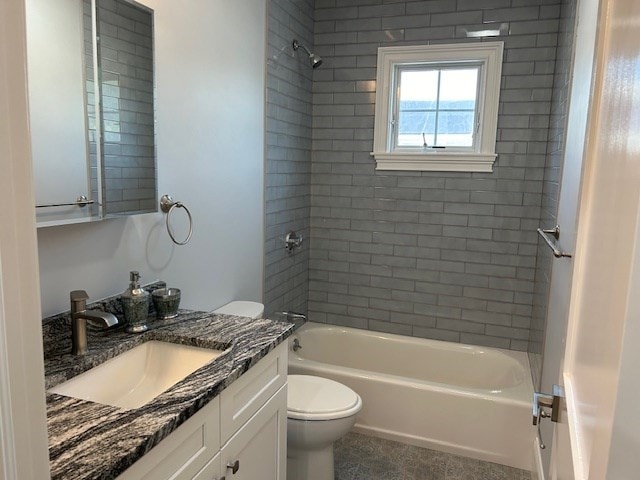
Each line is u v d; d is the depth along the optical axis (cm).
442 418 246
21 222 45
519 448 234
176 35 183
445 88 308
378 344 321
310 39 316
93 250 154
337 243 337
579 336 80
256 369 142
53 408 104
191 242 204
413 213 316
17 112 44
